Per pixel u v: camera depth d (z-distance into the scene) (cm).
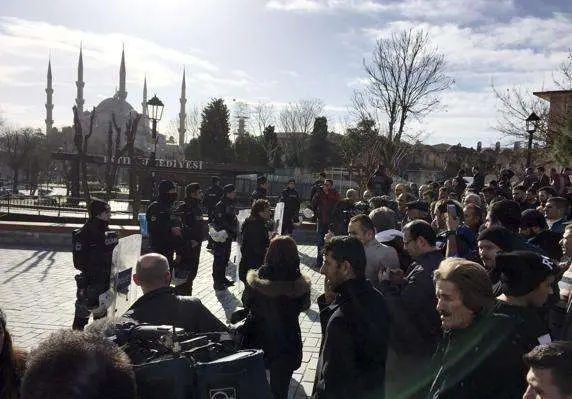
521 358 231
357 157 2933
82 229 549
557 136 1759
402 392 326
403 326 335
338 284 293
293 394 507
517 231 464
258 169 2891
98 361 131
